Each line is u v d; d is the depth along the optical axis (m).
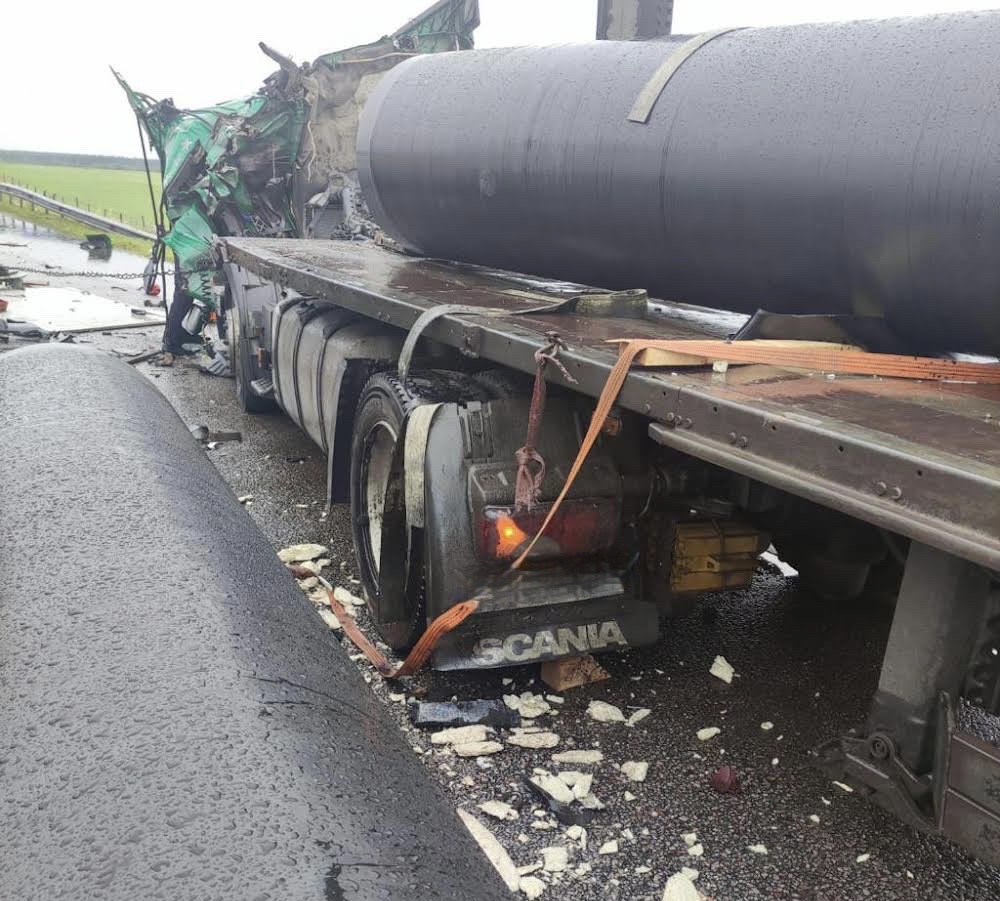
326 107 9.43
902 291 2.58
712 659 3.44
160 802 1.07
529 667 3.37
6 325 9.69
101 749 1.18
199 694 1.31
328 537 4.62
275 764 1.17
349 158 9.63
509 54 4.12
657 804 2.57
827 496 1.69
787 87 2.78
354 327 4.51
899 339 2.79
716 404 1.99
